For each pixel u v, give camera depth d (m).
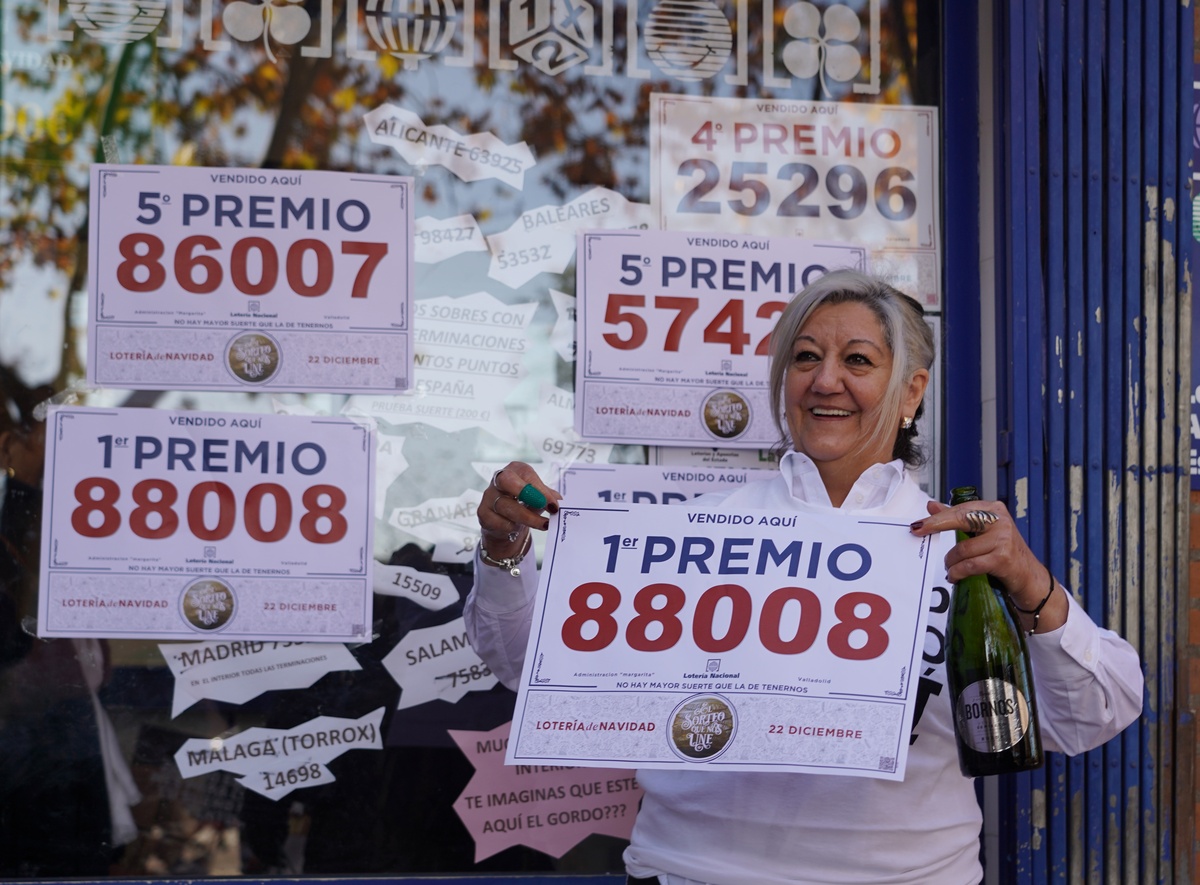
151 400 2.39
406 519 2.43
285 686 2.39
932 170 2.60
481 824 2.41
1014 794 2.35
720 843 1.71
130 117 2.44
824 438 1.80
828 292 1.85
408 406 2.45
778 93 2.59
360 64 2.50
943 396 2.56
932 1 2.63
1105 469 2.41
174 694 2.36
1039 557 2.37
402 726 2.41
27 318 2.38
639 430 2.49
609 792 2.43
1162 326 2.45
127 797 2.34
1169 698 2.39
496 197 2.51
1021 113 2.43
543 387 2.48
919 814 1.69
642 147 2.55
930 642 1.73
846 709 1.61
